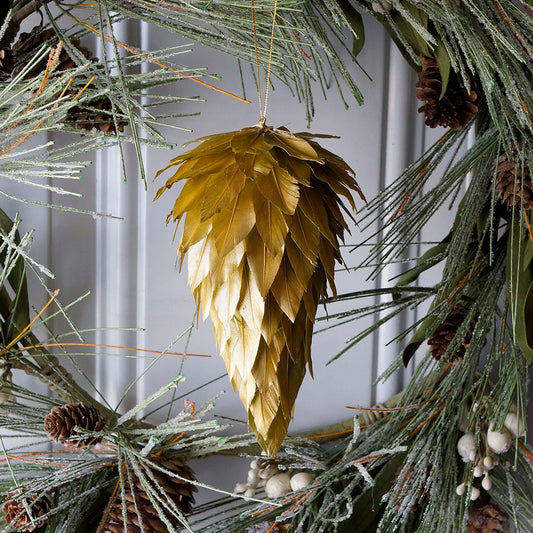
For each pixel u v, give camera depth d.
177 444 0.99
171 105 1.04
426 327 1.02
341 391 1.11
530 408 1.12
